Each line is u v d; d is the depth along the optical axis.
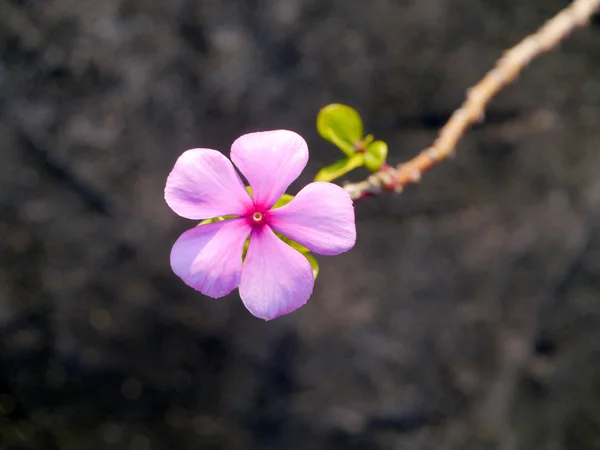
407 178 0.20
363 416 0.34
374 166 0.20
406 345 0.34
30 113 0.32
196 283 0.16
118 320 0.34
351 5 0.32
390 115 0.33
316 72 0.32
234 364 0.34
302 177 0.33
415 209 0.34
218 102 0.32
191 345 0.34
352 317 0.33
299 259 0.16
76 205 0.33
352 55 0.32
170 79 0.32
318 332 0.33
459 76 0.33
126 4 0.31
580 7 0.22
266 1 0.31
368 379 0.34
